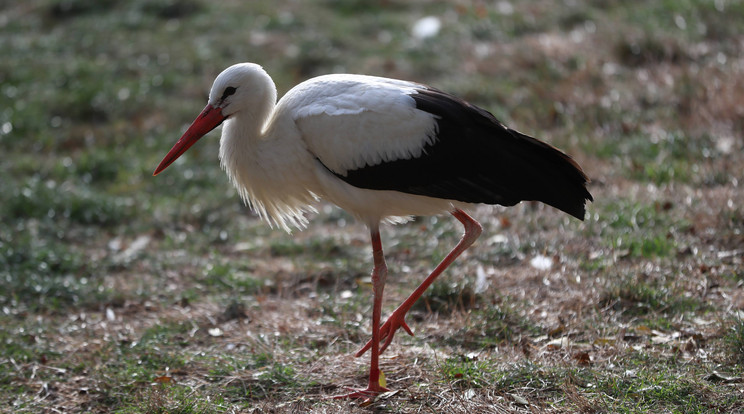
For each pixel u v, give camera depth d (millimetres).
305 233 11781
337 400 7219
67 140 14836
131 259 10914
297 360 7965
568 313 8602
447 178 7480
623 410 6652
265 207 8375
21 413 7414
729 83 14031
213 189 13195
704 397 6789
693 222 10312
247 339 8555
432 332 8461
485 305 8836
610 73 15664
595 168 12242
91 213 12219
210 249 11375
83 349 8617
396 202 7781
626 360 7488
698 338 7773
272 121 7898
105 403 7598
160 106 15688
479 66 16578
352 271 10273
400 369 7652
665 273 9141
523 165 7414
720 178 11391
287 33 18672
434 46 17719
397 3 20312
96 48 18312
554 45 16906
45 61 17719
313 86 7777
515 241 10508
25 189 12508
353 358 7949
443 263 7863
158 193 13156
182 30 19016
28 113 15438
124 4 20484
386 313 8984
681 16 17781
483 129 7523
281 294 9828
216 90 7895
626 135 13445
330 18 19531
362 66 16844
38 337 8859
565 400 6906
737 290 8680
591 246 10172
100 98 15852
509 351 7809
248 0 20594
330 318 8898
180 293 9977
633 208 10828
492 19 18969
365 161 7473
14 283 9984
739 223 10094
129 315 9508
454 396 7035
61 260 10727
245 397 7410
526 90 15391
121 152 14305
